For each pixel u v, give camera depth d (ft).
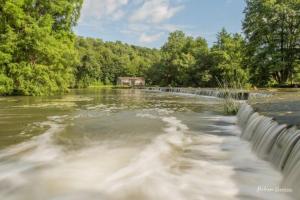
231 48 178.50
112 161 20.80
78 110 53.06
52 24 109.29
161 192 15.60
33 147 24.40
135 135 30.07
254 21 114.11
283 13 107.14
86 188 15.94
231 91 60.85
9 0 91.09
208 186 16.40
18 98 84.28
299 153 15.65
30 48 95.35
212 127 35.63
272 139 20.76
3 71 90.74
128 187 16.20
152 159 21.52
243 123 34.37
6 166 19.35
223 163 20.72
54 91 109.09
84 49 329.52
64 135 29.50
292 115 25.80
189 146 25.75
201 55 210.38
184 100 86.07
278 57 109.91
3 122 37.65
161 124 37.45
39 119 40.57
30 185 16.19
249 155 22.82
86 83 296.51
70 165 19.75
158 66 256.52
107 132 31.42
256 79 116.57
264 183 16.80
